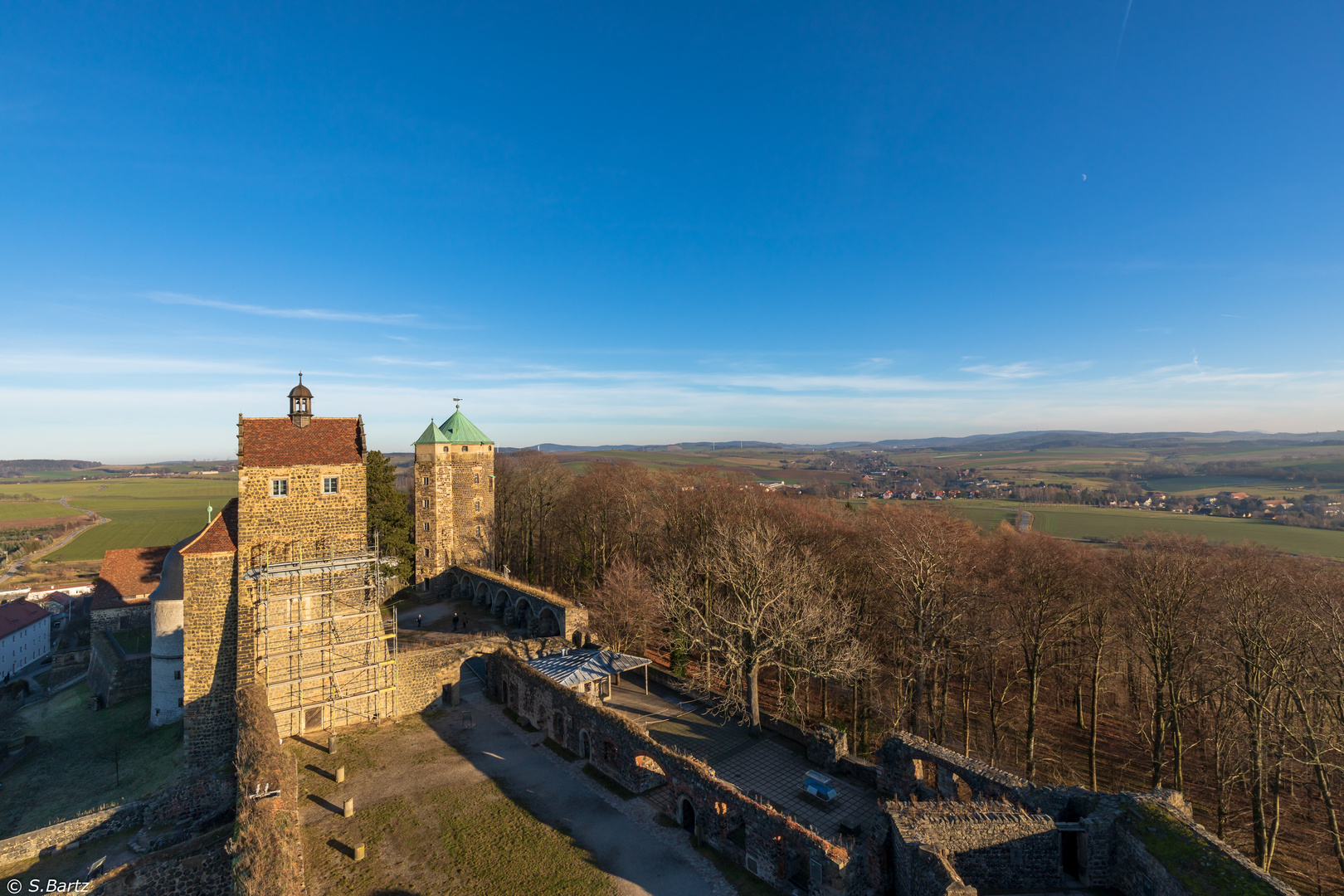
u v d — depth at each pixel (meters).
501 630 55.75
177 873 23.03
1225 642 32.84
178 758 35.56
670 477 89.69
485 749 35.19
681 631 45.91
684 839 26.92
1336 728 30.14
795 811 28.88
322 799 29.77
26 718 50.38
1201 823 35.06
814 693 51.25
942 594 39.38
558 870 24.62
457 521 72.50
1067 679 49.59
